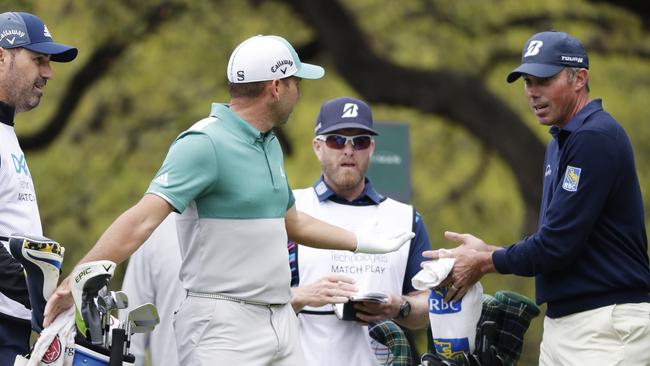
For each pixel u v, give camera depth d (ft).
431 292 65.67
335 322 69.15
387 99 164.14
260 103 59.98
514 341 66.64
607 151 62.54
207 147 57.72
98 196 185.37
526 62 65.16
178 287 68.90
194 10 175.22
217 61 179.11
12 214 63.62
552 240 63.00
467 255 65.16
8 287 62.13
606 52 176.86
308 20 165.37
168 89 182.19
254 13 175.73
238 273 58.70
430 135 202.18
